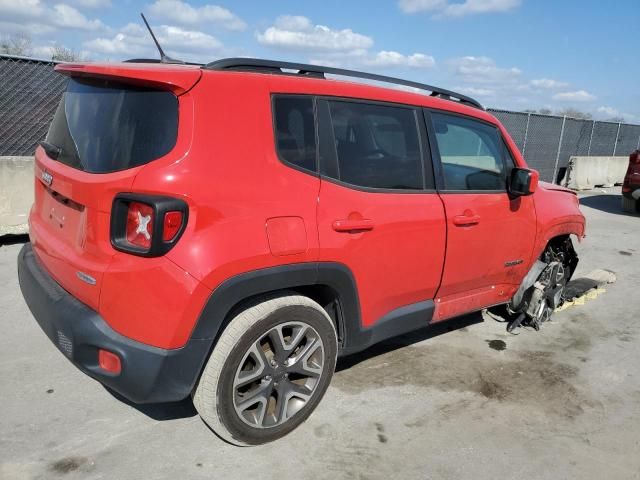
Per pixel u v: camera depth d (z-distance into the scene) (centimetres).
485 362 395
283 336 273
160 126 230
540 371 387
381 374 364
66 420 288
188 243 226
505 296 425
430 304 351
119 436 278
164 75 231
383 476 262
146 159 227
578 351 426
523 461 282
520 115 1383
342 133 289
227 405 251
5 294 453
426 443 291
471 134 371
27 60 654
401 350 405
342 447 281
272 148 256
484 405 335
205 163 232
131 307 225
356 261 286
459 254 352
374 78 322
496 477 268
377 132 308
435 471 269
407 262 317
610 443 304
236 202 239
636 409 343
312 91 278
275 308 256
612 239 862
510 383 366
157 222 219
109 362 232
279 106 263
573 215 460
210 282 228
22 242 602
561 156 1575
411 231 313
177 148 228
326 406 319
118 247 227
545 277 462
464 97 382
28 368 338
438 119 347
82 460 258
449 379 365
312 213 265
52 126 297
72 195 245
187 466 259
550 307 475
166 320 225
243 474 256
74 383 324
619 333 470
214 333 237
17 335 381
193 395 255
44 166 285
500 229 381
